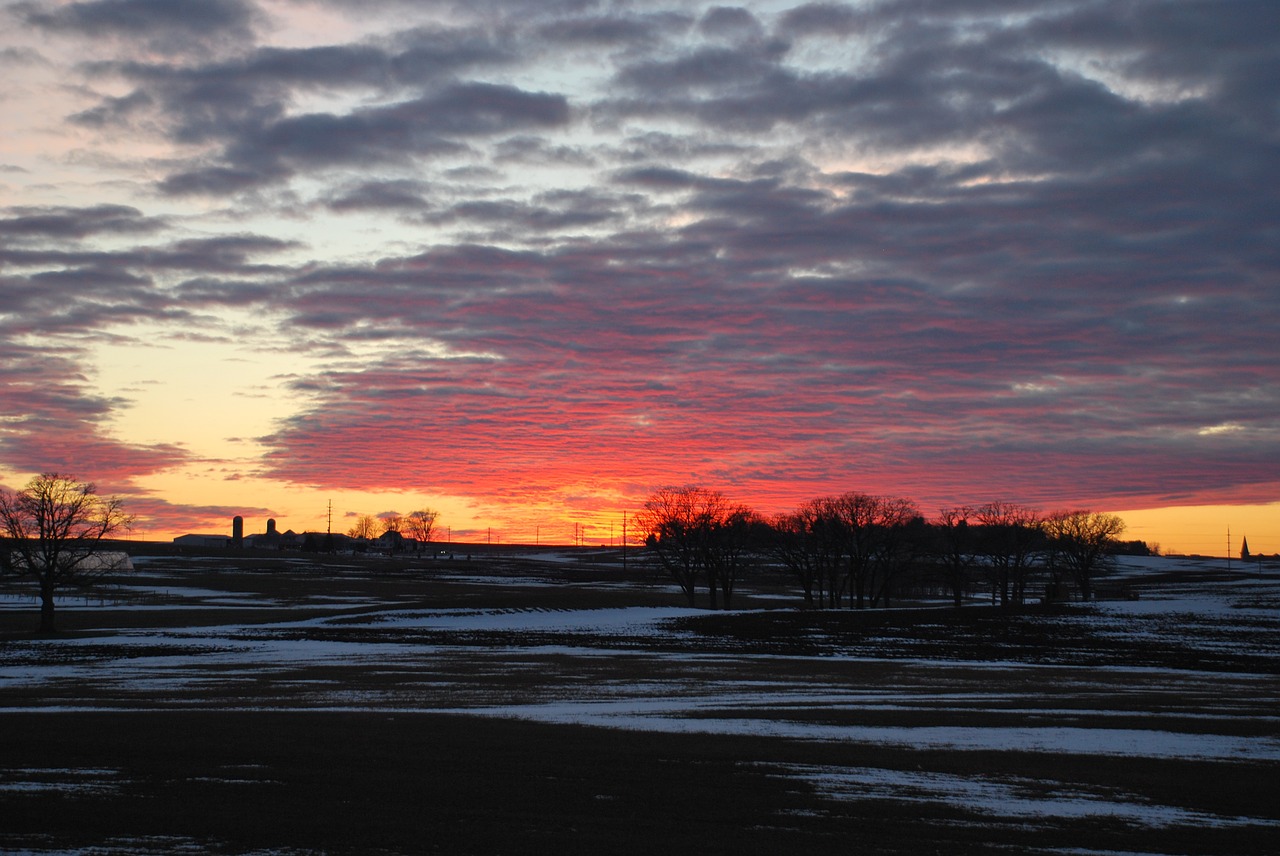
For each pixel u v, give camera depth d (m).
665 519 116.88
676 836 14.62
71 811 15.25
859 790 17.78
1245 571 188.00
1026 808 16.69
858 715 28.47
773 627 77.38
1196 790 18.19
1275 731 25.53
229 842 13.77
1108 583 153.88
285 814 15.30
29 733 22.72
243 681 38.69
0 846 13.39
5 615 81.75
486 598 98.88
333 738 22.39
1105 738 24.14
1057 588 118.31
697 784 18.03
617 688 36.72
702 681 39.81
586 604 97.00
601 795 17.03
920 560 131.00
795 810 16.30
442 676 41.28
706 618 84.81
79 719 25.55
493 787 17.45
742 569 118.19
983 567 130.50
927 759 20.81
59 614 84.12
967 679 41.88
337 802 16.12
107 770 18.31
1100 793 17.84
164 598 109.25
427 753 20.55
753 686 37.94
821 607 116.12
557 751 21.05
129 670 43.78
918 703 32.00
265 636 66.25
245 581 139.50
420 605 94.06
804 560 119.56
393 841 13.99
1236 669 49.53
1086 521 130.75
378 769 18.77
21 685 36.97
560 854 13.59
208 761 19.28
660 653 56.34
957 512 134.38
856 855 13.83
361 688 36.12
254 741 21.80
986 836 14.97
